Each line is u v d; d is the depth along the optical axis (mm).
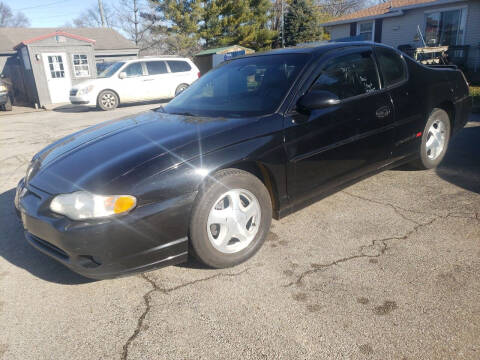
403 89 3668
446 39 15797
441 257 2658
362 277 2490
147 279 2615
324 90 3025
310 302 2275
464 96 4570
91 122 10484
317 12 31172
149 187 2270
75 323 2223
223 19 29906
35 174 2701
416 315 2113
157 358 1932
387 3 19562
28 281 2676
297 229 3203
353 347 1921
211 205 2463
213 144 2516
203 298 2377
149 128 2922
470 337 1938
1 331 2186
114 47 25703
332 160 3107
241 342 1999
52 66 16703
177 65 14461
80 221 2205
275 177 2766
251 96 3074
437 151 4309
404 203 3570
